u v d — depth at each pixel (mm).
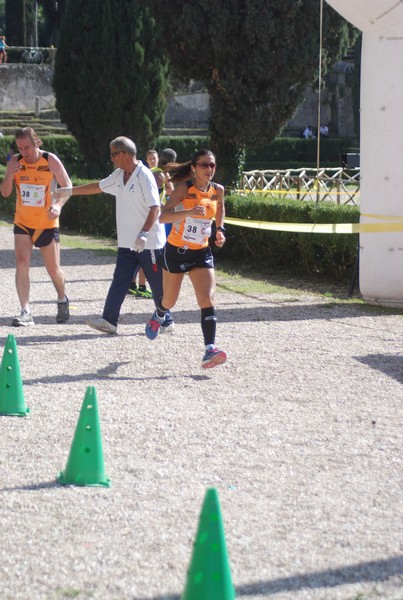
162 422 6613
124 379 7852
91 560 4406
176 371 8141
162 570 4309
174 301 8516
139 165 9273
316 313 11242
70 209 24266
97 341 9359
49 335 9633
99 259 17047
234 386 7664
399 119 11266
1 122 45750
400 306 11680
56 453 5941
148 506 5074
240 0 18516
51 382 7723
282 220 15617
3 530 4742
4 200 28875
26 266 10109
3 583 4172
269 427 6543
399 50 11141
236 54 18922
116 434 6328
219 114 19688
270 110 19500
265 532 4750
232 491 5312
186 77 20000
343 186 25859
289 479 5523
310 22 18875
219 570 3660
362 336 9773
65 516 4930
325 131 52438
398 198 11414
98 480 5422
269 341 9461
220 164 20359
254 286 13805
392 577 4281
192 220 8016
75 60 27328
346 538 4699
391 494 5312
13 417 6734
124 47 27219
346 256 14266
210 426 6535
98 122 27500
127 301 12070
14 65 49406
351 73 53625
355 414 6914
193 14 18531
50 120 46781
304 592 4117
